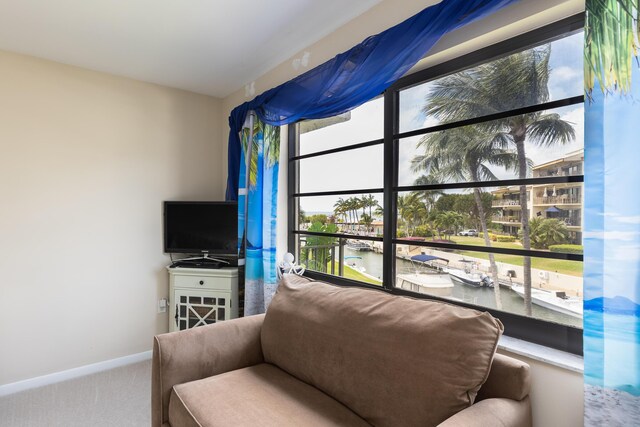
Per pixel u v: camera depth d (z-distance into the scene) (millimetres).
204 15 1914
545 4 1264
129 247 2824
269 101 2408
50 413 2062
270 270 2453
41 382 2426
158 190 2969
